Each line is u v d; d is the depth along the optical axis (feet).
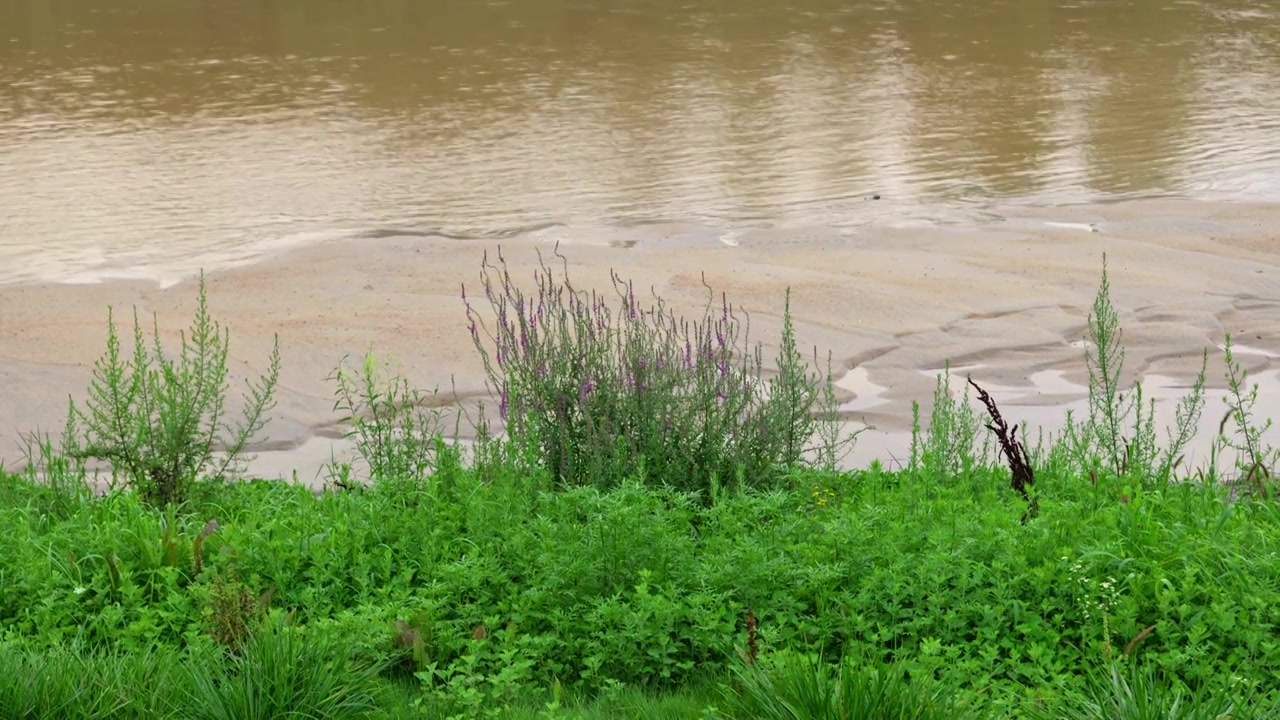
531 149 63.00
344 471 24.94
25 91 77.30
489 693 17.28
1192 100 74.13
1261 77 80.84
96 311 40.42
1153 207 52.60
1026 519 22.30
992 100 74.18
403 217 51.85
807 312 40.27
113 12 107.04
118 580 19.69
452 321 39.29
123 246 48.19
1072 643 18.22
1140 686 15.46
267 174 58.85
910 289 42.39
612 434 24.89
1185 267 44.65
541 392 25.34
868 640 18.33
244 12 106.42
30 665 16.43
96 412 25.18
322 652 16.81
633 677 17.89
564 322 25.98
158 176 58.75
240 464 29.86
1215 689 16.35
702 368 25.68
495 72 81.51
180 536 21.48
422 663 17.85
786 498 22.25
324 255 46.47
